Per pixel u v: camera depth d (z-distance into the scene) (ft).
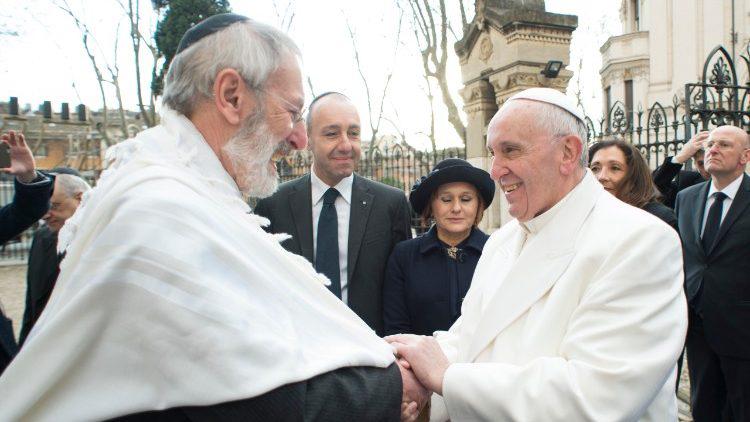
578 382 4.39
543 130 5.14
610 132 20.42
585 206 5.30
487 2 19.93
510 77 18.93
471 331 6.01
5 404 3.17
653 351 4.42
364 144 54.90
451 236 9.07
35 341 3.25
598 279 4.80
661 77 70.79
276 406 3.36
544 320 4.98
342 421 3.78
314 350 3.96
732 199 11.29
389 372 4.39
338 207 9.62
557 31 18.97
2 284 34.50
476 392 4.72
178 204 3.56
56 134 56.49
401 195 10.22
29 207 9.03
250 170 4.32
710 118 16.89
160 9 44.09
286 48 4.42
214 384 3.23
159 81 44.55
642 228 4.84
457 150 25.41
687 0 66.54
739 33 61.41
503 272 5.90
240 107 4.18
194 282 3.34
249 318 3.47
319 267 9.29
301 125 4.71
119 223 3.43
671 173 15.24
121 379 3.28
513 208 5.45
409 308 8.96
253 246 4.00
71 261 3.72
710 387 11.39
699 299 11.25
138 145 4.12
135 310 3.28
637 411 4.31
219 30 4.25
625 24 87.15
